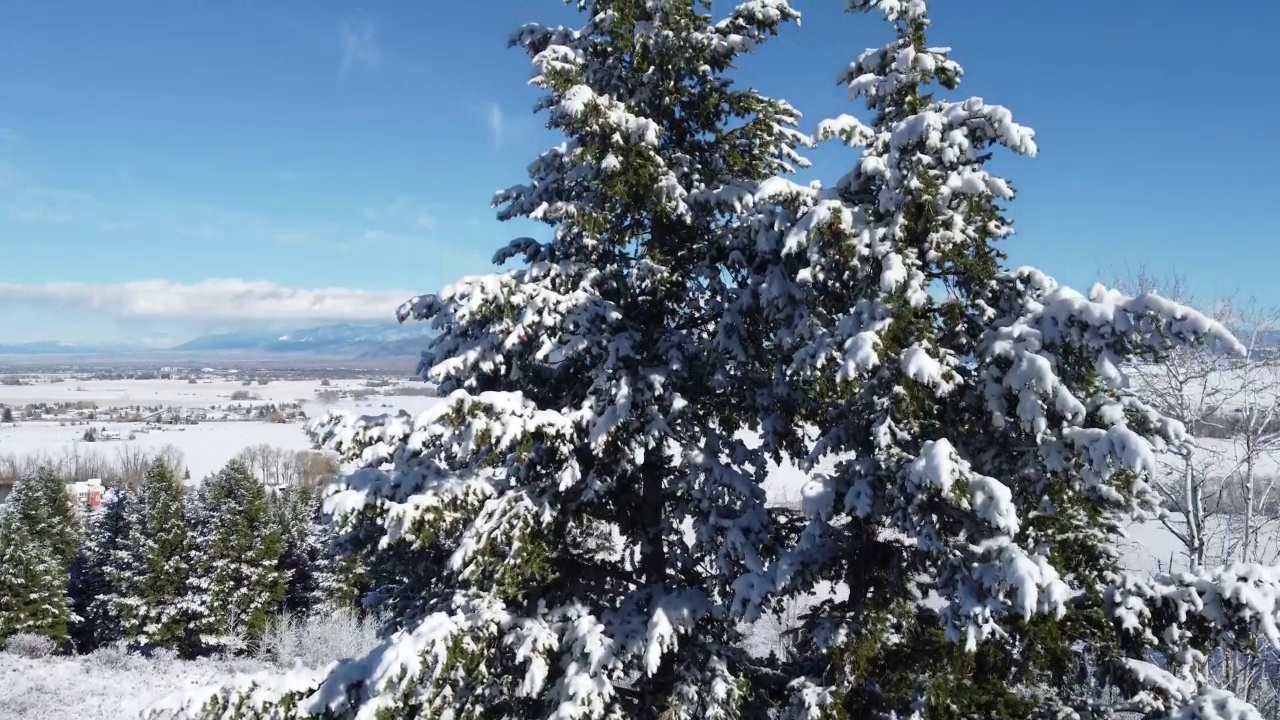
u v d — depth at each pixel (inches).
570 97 301.6
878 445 266.7
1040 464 277.3
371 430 315.9
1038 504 284.5
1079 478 269.0
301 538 2065.7
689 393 350.9
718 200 333.4
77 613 2012.8
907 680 276.1
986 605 247.1
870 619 276.1
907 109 289.3
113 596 1829.5
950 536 284.7
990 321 288.4
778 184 287.3
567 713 275.4
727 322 324.5
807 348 277.7
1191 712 247.6
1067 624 273.0
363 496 292.5
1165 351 259.0
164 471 1902.1
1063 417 268.7
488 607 303.4
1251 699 590.9
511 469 334.6
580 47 366.0
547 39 377.1
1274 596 242.7
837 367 277.1
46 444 5698.8
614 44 365.4
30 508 2032.5
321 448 322.0
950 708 260.2
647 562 362.0
